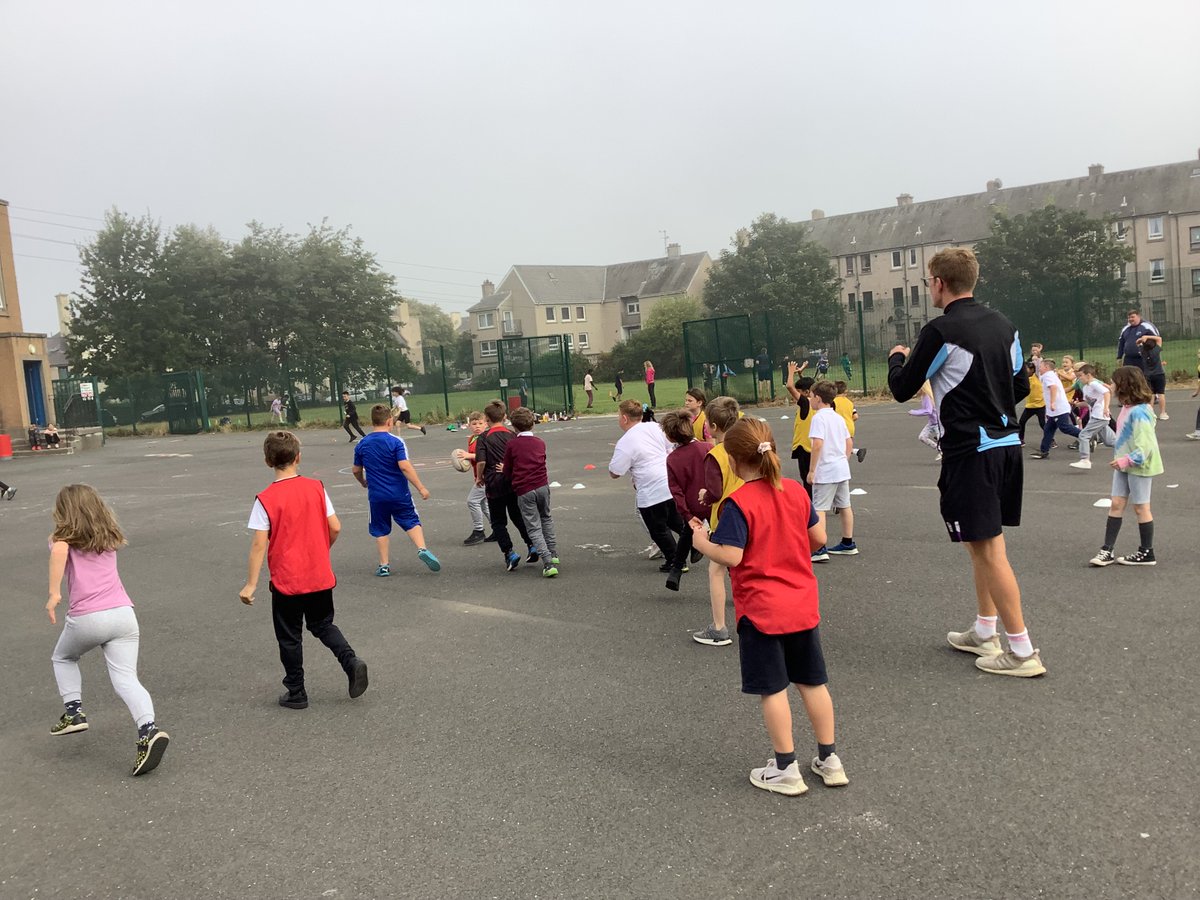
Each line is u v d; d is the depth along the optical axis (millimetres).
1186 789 3631
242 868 3584
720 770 4164
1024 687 4844
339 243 63156
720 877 3266
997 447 4965
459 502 13531
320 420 38312
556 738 4672
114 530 4973
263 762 4637
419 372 39469
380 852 3631
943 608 6398
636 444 7504
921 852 3330
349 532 11500
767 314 28766
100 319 54938
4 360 30250
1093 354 27547
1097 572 6945
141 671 6316
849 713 4672
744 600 3852
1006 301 28188
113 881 3549
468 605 7531
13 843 3916
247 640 6973
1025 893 3027
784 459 15078
